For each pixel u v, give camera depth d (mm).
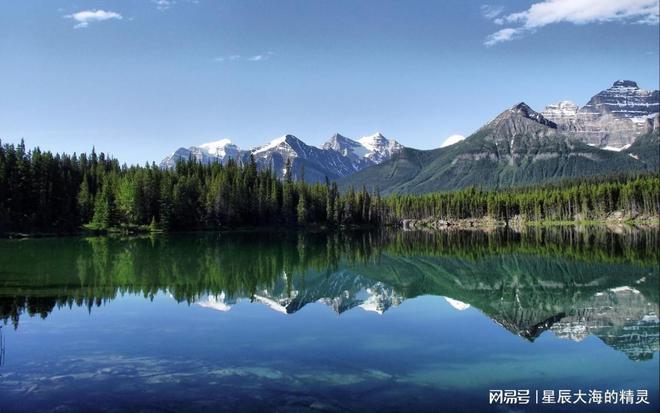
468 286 51750
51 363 23172
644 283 51156
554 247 94312
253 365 23031
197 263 66500
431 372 22578
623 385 21500
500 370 23078
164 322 31734
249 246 96812
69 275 53281
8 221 113062
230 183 155250
